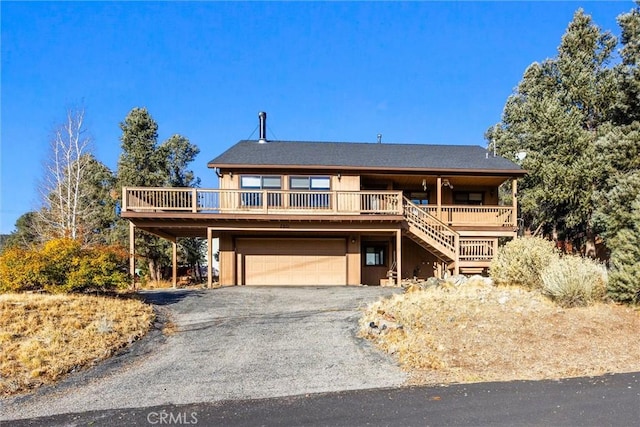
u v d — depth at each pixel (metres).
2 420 6.18
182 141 33.91
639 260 11.83
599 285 11.95
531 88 29.77
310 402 6.55
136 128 31.39
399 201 18.88
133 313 12.21
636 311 11.22
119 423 5.93
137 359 9.07
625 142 20.23
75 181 28.27
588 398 6.52
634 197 16.27
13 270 13.38
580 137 25.20
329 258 20.89
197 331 11.12
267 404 6.52
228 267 20.59
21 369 8.12
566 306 11.58
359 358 8.75
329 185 20.86
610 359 8.50
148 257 29.98
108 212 31.17
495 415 5.91
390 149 24.23
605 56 27.89
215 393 7.08
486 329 9.98
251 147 23.38
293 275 20.75
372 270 22.22
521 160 26.77
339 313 12.62
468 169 20.86
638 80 22.14
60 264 13.66
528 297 12.38
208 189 18.34
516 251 14.55
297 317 12.30
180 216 17.97
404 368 8.17
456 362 8.43
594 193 22.53
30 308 11.53
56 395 7.18
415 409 6.18
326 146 24.34
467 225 21.30
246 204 19.27
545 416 5.86
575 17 28.27
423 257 22.31
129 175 30.72
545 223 29.55
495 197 23.73
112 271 14.01
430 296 12.97
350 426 5.64
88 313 11.66
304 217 18.30
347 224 19.03
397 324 10.27
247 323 11.77
